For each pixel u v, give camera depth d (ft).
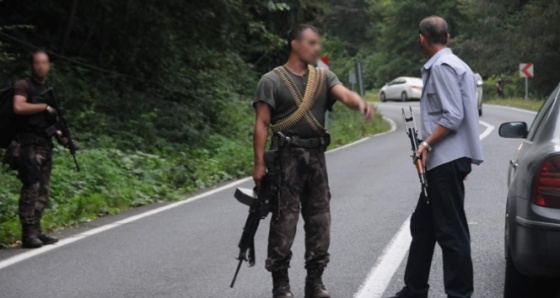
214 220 36.94
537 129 22.68
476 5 189.67
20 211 31.27
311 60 21.47
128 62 69.97
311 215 21.61
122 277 26.09
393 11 249.34
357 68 99.30
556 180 19.01
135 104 65.41
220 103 74.84
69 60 65.62
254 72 97.86
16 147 30.76
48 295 24.03
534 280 21.21
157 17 69.46
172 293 23.95
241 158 59.31
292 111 21.24
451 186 20.38
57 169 43.50
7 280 26.02
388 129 106.42
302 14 95.55
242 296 23.44
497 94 183.01
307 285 21.76
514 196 20.76
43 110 30.73
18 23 65.57
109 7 67.46
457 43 210.79
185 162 53.01
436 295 22.67
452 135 20.42
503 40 187.21
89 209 39.19
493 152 62.59
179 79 72.84
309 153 21.34
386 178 49.88
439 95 20.33
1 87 55.83
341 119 103.96
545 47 181.98
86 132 56.13
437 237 20.52
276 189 21.09
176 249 30.42
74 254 29.94
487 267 25.90
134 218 38.47
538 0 178.50
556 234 18.80
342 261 27.30
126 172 48.75
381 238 31.07
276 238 21.24
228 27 72.64
